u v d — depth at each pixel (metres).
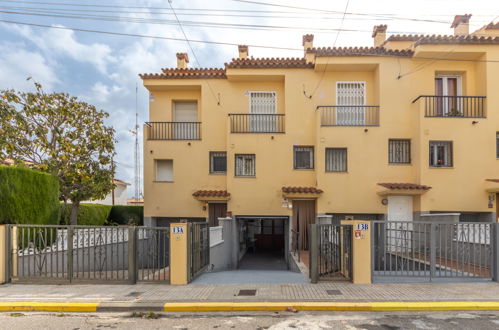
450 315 5.52
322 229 7.54
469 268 7.28
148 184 14.42
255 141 13.88
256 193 13.69
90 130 12.63
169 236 7.35
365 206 13.06
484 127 12.74
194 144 14.57
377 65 13.66
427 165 12.64
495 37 12.89
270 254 16.06
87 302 5.97
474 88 13.62
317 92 14.16
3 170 8.29
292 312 5.66
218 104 14.83
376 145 13.31
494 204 12.52
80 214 14.48
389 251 7.49
